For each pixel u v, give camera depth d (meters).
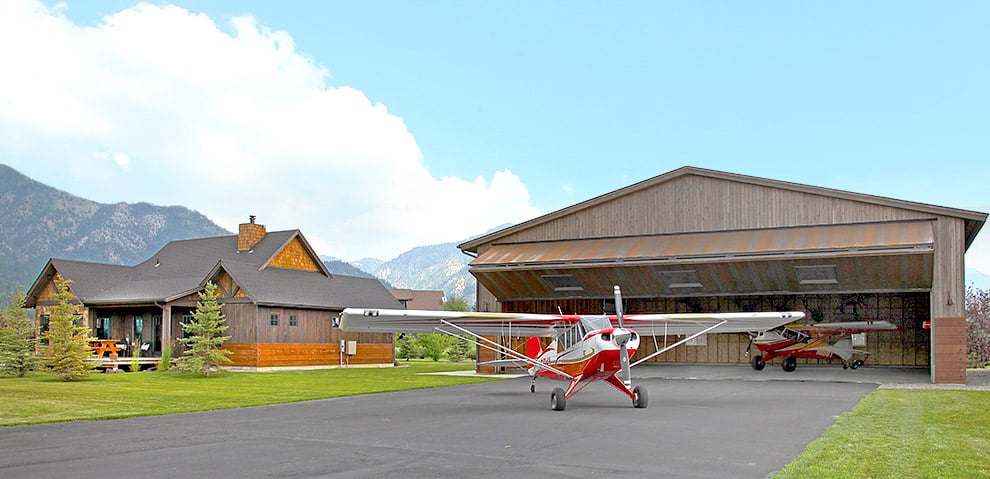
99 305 36.16
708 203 29.11
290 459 9.95
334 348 38.53
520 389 22.92
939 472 8.79
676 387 23.34
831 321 33.34
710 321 19.08
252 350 34.19
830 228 26.75
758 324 19.69
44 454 10.38
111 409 16.48
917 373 29.08
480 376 29.69
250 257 39.88
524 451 10.63
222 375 29.92
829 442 11.17
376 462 9.72
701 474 8.94
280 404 18.03
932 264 24.56
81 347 26.86
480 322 18.89
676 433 12.57
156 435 12.36
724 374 29.50
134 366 33.19
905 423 13.55
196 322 35.53
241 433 12.61
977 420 14.01
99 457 10.12
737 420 14.47
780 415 15.32
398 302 44.69
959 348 24.31
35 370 30.09
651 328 20.42
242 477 8.73
